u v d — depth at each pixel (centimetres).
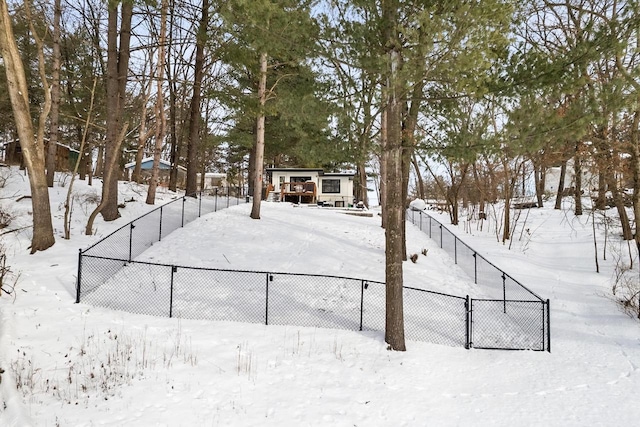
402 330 749
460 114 759
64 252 1106
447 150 732
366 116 793
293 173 3381
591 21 664
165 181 4000
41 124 1121
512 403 561
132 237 1260
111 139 1403
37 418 452
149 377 562
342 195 3381
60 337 665
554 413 532
